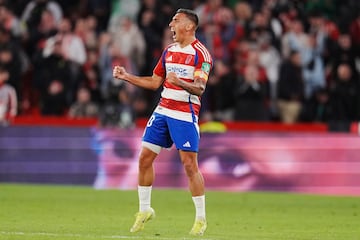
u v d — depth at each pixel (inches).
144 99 2861.7
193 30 1382.9
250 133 2439.7
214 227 1539.1
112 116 2679.6
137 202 2021.4
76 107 2792.8
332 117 2896.2
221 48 2896.2
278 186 2422.5
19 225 1502.2
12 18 3004.4
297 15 3056.1
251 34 2920.8
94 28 2984.7
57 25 3053.6
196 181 1369.3
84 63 2913.4
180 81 1334.9
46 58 2874.0
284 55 2923.2
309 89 2935.5
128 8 3102.9
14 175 2513.5
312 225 1608.0
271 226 1581.0
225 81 2829.7
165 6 3029.0
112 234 1369.3
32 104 2987.2
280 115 2874.0
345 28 3063.5
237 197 2219.5
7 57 2851.9
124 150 2464.3
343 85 2888.8
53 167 2497.5
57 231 1409.9
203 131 2466.8
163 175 2443.4
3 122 2733.8
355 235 1439.5
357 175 2421.3
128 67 2859.3
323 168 2422.5
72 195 2175.2
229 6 3221.0
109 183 2464.3
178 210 1867.6
